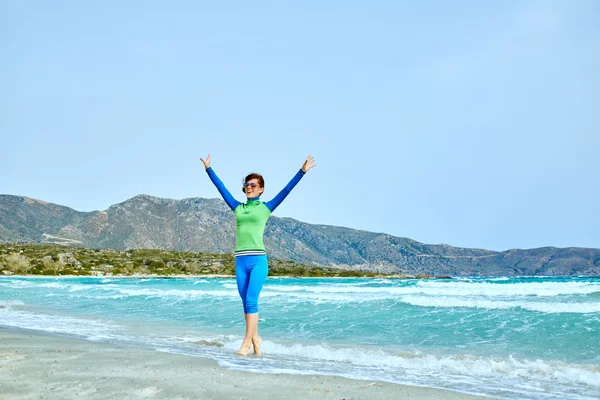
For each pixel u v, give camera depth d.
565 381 4.88
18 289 26.30
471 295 17.92
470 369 5.55
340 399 3.37
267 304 14.12
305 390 3.59
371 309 12.28
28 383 3.58
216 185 6.28
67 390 3.39
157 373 4.07
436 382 4.65
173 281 51.41
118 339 7.39
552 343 7.43
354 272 107.62
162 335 8.27
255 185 6.07
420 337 8.45
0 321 10.26
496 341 7.82
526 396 4.05
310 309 12.61
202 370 4.27
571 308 11.20
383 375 4.91
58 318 11.34
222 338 7.83
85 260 94.12
